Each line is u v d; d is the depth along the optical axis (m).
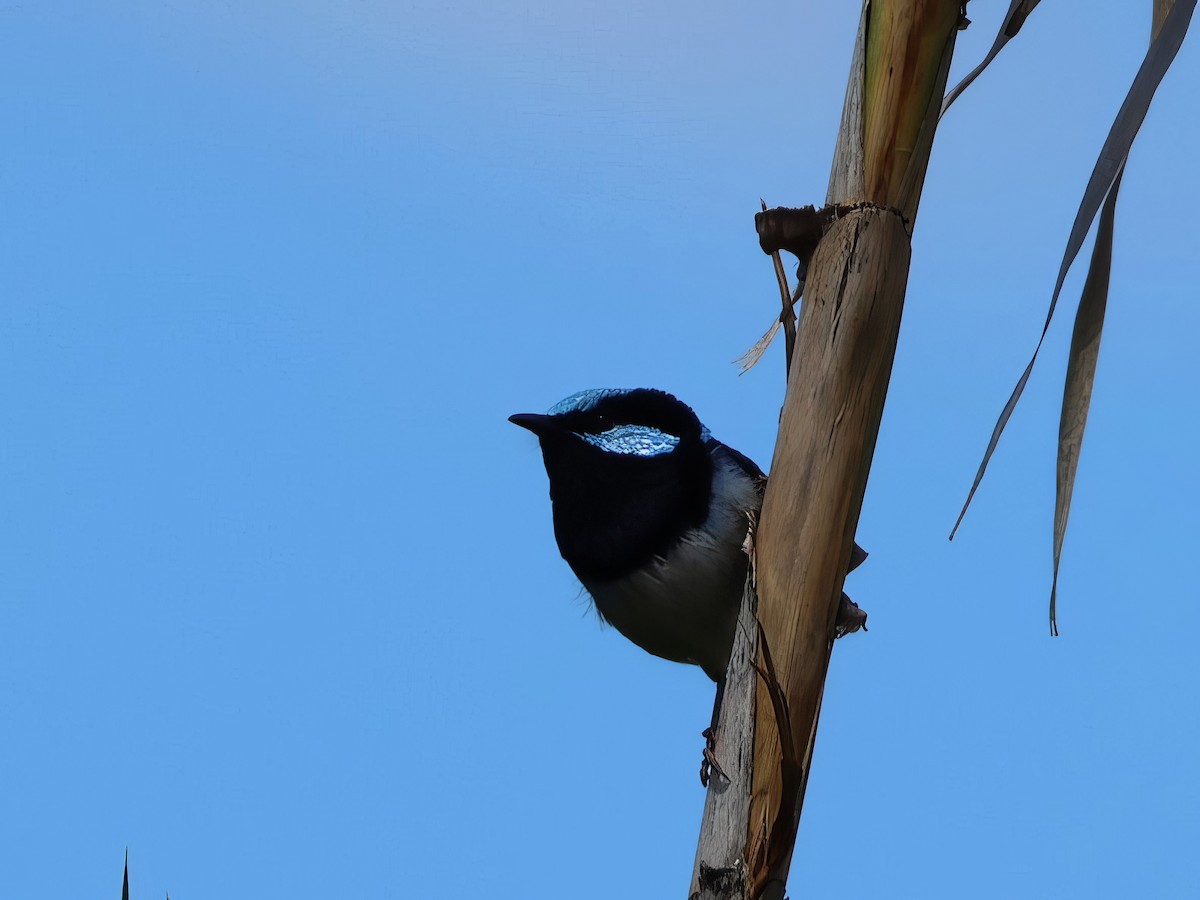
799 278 5.58
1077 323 5.73
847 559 5.20
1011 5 5.40
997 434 5.22
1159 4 5.46
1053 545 5.51
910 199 5.31
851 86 5.42
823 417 5.18
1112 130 5.04
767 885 4.98
